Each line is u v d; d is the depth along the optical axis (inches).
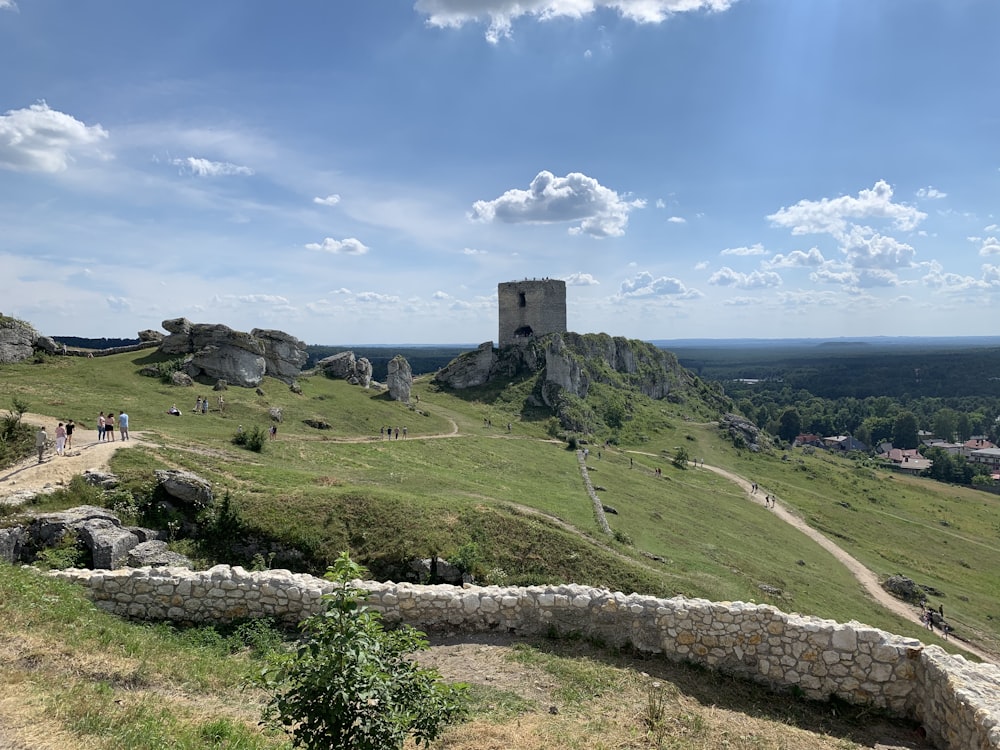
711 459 3270.2
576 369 3550.7
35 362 1982.0
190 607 515.8
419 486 1348.4
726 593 1107.9
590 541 1154.7
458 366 3769.7
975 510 3607.3
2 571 478.9
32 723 281.1
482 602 517.3
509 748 332.5
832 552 2071.9
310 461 1432.1
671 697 427.5
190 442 1291.8
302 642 259.9
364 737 228.2
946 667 405.7
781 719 421.7
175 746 284.8
